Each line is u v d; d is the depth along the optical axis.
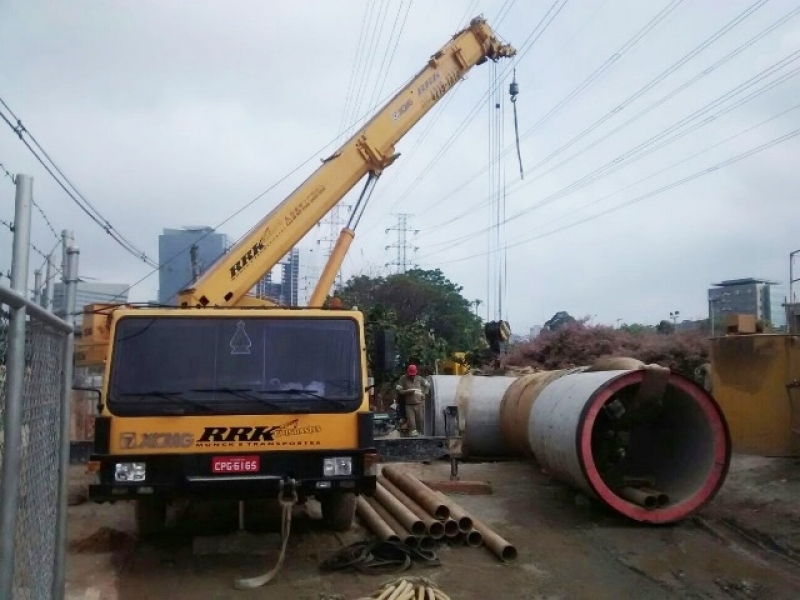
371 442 7.27
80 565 7.40
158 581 6.94
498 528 8.76
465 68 16.64
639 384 8.90
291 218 13.61
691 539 8.24
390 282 48.69
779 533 8.17
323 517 8.62
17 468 3.21
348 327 7.58
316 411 7.19
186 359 7.27
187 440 6.99
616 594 6.59
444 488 10.65
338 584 6.82
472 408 13.47
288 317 7.54
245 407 7.10
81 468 11.79
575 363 22.83
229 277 12.77
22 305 3.25
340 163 14.34
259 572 7.19
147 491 6.89
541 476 11.90
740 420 11.37
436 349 27.48
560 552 7.80
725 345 11.61
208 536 8.33
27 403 3.66
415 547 7.74
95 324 10.65
